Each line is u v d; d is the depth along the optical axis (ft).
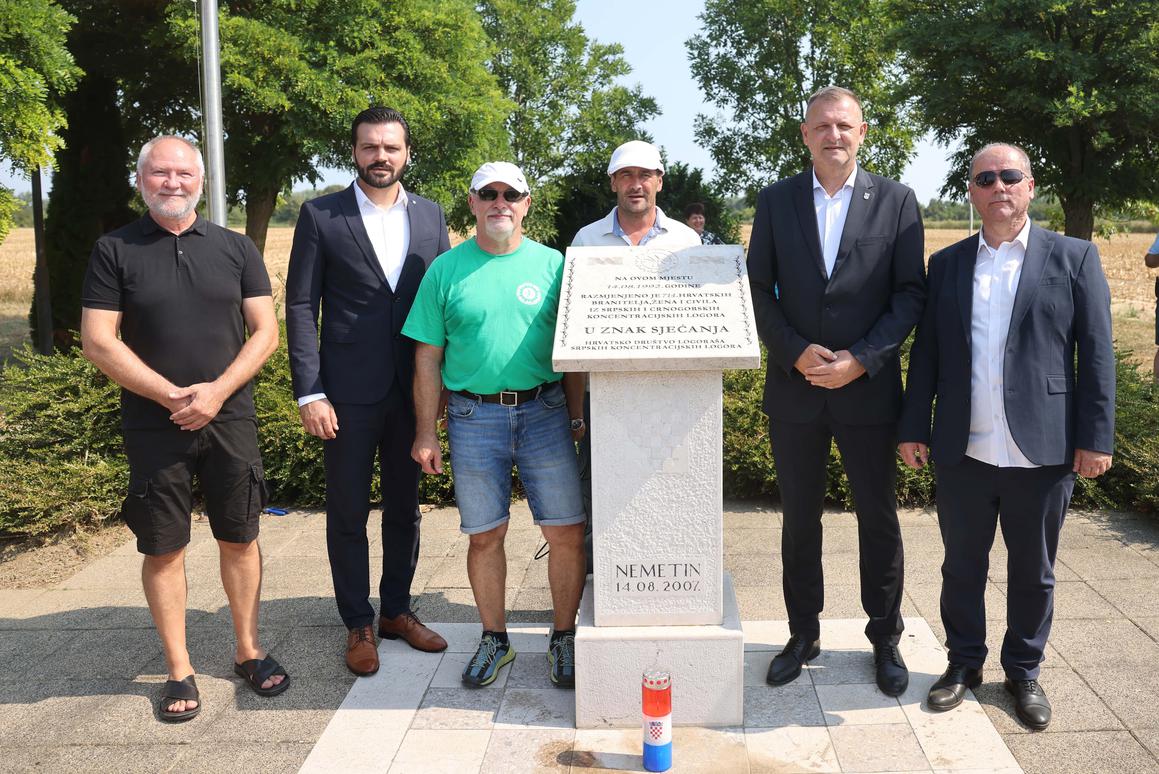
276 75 39.37
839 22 74.02
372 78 41.14
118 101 44.11
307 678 11.50
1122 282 92.58
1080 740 9.66
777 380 10.94
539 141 83.05
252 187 46.21
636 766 9.36
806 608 11.33
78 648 12.50
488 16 83.41
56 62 27.07
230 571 11.21
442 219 12.20
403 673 11.52
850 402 10.47
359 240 11.42
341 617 12.36
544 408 10.94
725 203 74.84
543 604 13.73
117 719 10.58
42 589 14.76
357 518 11.69
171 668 10.75
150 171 10.21
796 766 9.28
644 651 9.96
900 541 10.98
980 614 10.46
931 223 200.54
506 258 10.82
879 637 11.01
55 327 36.06
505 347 10.65
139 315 10.33
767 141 76.84
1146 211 55.26
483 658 11.27
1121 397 18.70
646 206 12.64
